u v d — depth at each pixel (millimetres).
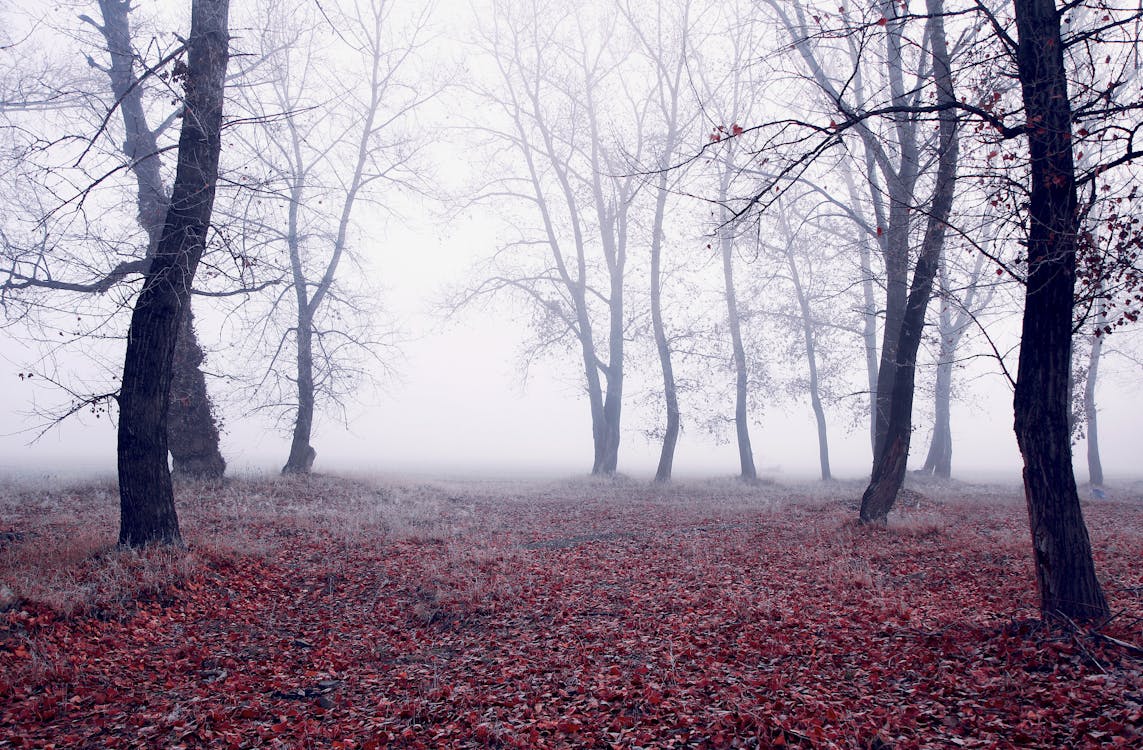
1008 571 10078
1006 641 6676
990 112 7121
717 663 7070
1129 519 16438
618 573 11438
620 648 7770
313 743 5773
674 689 6379
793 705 5809
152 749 5684
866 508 14766
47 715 6211
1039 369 6859
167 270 10516
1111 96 6770
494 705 6375
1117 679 5484
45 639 7582
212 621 8906
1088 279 6777
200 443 19734
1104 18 6812
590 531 15805
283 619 9289
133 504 10438
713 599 9523
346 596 10250
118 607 8562
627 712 6012
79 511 14875
